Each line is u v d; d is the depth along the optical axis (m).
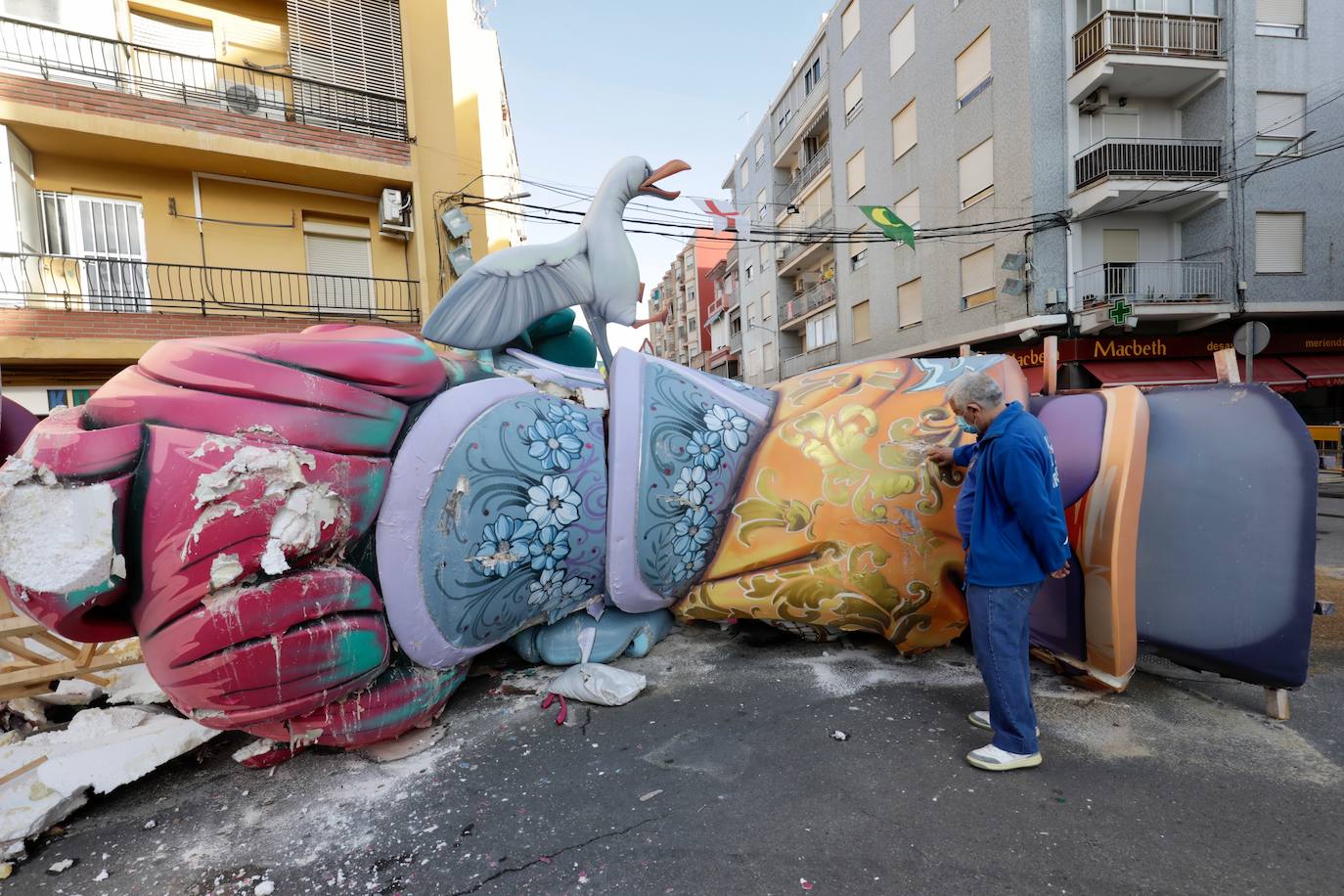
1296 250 13.66
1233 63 13.15
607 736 2.63
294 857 1.96
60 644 2.78
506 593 2.81
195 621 2.04
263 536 2.10
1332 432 12.80
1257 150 13.43
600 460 3.06
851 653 3.43
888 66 17.62
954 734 2.54
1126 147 13.08
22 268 8.24
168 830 2.12
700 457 3.29
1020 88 13.63
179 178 9.49
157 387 2.17
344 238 10.66
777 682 3.09
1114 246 13.96
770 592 3.29
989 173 14.63
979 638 2.27
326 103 10.32
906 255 17.47
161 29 9.70
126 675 2.96
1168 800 2.05
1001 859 1.81
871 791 2.16
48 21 8.80
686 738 2.58
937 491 3.04
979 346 15.72
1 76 7.99
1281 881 1.68
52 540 1.88
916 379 3.42
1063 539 2.13
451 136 11.31
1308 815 1.95
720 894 1.72
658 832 1.99
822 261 24.31
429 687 2.68
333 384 2.29
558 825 2.06
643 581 3.21
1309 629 2.45
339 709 2.43
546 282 3.30
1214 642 2.62
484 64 16.02
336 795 2.29
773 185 27.77
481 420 2.66
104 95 8.52
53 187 8.79
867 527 3.13
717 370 40.25
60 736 2.39
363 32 10.41
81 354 8.48
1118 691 2.75
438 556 2.55
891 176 17.86
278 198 10.13
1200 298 13.60
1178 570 2.72
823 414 3.38
